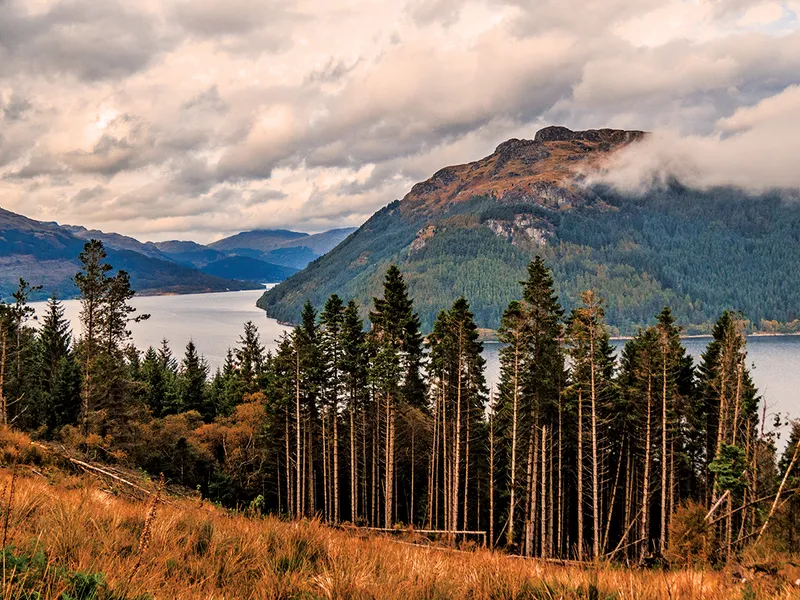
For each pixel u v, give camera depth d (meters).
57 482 13.12
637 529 38.28
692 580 6.23
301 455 40.97
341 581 5.79
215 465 39.66
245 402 49.56
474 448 39.78
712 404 40.06
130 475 19.64
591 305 31.86
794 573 7.34
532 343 34.19
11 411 43.56
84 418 37.97
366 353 38.44
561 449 36.94
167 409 57.88
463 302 34.94
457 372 36.03
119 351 44.75
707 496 37.25
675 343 34.47
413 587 6.04
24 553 4.93
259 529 8.05
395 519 41.03
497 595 6.09
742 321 37.75
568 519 41.31
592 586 6.04
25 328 49.50
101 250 41.38
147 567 5.57
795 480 23.28
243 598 5.50
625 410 38.78
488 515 40.50
